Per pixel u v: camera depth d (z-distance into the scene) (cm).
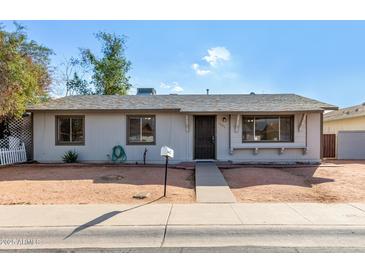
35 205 671
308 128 1398
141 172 1136
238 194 788
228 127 1417
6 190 824
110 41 3422
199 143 1441
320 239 478
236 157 1416
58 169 1225
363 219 566
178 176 1055
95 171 1166
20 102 1334
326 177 1025
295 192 803
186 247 452
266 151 1408
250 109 1331
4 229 521
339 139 1692
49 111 1405
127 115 1427
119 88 3450
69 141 1444
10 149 1388
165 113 1424
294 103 1441
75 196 762
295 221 555
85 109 1383
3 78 1269
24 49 1991
